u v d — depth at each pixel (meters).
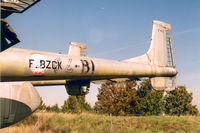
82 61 8.38
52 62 7.39
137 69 11.01
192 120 17.88
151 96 28.06
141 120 18.50
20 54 6.70
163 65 13.22
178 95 37.94
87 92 11.26
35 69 6.95
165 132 15.02
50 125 17.16
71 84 11.30
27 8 5.65
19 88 9.10
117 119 19.58
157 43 13.52
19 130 14.86
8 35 5.83
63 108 37.00
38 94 9.84
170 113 37.25
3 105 8.52
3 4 5.29
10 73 6.48
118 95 26.09
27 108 9.32
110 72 9.44
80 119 19.77
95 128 16.61
